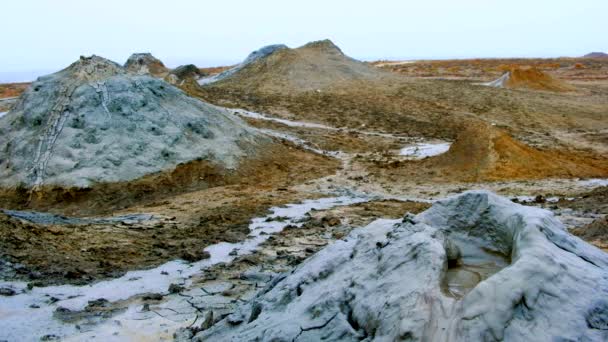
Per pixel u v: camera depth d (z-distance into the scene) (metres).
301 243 9.32
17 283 6.59
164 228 10.45
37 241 8.31
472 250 4.26
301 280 4.35
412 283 3.50
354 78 38.97
